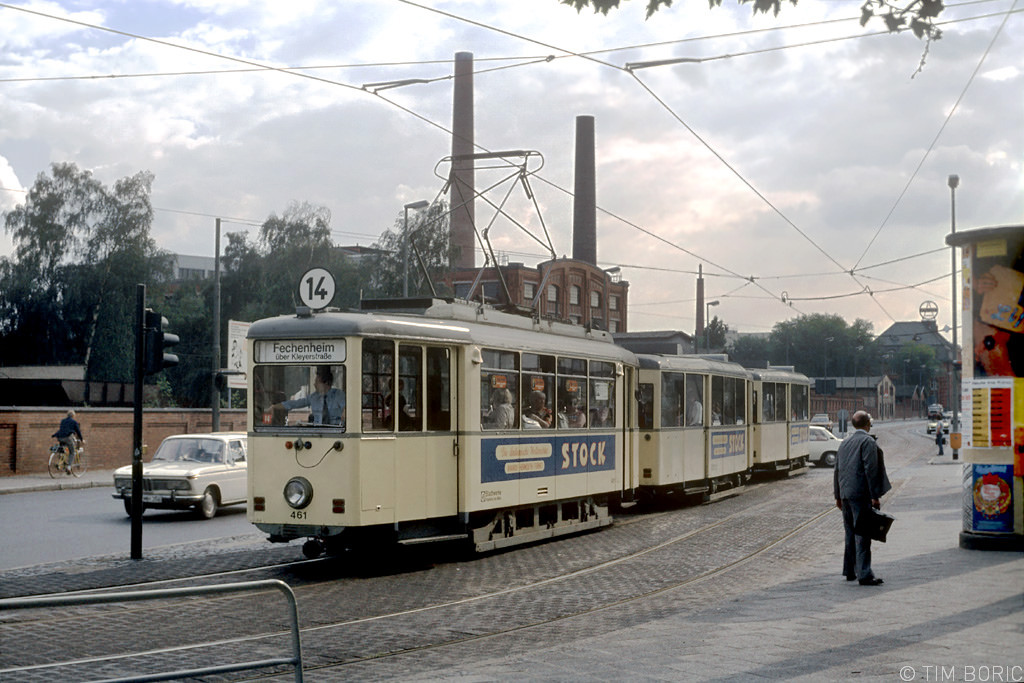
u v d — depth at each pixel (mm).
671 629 9422
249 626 10000
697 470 24562
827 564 13922
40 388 43031
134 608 10859
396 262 57156
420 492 14078
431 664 8453
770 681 7285
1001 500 14383
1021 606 10125
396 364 13758
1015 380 14258
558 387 17719
